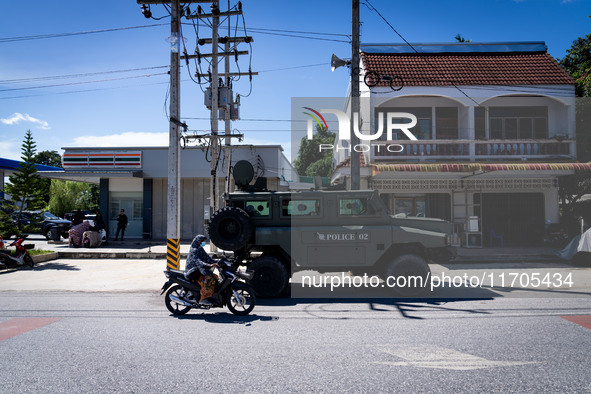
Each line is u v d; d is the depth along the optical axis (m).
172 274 6.86
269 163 20.62
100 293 8.77
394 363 4.34
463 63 16.66
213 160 14.53
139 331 5.71
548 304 7.17
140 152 21.14
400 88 14.17
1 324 6.12
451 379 3.90
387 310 6.91
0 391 3.68
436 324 5.93
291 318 6.44
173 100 9.77
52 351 4.83
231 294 6.82
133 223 22.06
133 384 3.83
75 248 16.88
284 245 8.14
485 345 4.92
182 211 21.53
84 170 21.31
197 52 14.27
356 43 11.51
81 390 3.70
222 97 15.16
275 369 4.19
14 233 14.40
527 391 3.62
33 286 9.51
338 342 5.11
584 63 21.00
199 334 5.54
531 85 15.57
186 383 3.84
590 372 4.05
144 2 10.17
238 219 8.08
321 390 3.66
